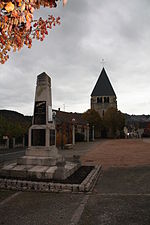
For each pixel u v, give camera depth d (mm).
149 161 13828
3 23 3133
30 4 2979
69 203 5570
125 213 4789
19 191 6770
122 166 12062
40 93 10281
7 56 4102
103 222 4324
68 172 8383
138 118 152750
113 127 64125
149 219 4406
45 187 6863
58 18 3949
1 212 4961
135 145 30516
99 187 7371
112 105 77000
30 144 9812
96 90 79188
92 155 18094
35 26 3842
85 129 49500
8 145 29422
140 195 6238
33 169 8359
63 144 28297
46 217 4633
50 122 10344
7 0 2789
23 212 4949
